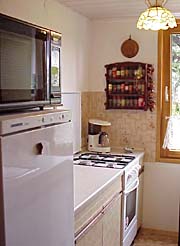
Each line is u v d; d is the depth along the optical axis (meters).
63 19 3.07
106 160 3.18
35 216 1.29
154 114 3.67
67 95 3.22
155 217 3.76
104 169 2.84
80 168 2.88
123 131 3.79
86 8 3.17
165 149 3.72
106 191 2.48
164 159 3.67
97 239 2.36
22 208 1.20
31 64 1.49
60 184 1.50
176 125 3.68
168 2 2.95
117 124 3.80
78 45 3.44
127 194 3.04
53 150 1.42
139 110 3.71
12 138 1.14
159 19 2.20
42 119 1.34
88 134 3.67
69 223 1.61
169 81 3.65
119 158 3.26
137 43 3.65
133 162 3.18
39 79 1.55
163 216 3.73
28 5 2.47
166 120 3.70
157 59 3.61
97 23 3.76
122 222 2.95
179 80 3.63
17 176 1.17
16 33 1.37
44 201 1.36
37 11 2.61
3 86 1.30
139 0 2.87
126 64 3.64
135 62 3.62
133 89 3.64
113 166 2.94
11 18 1.34
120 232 2.94
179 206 3.55
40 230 1.33
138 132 3.74
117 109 3.76
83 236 2.09
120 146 3.81
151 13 2.19
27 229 1.24
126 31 3.67
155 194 3.74
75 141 3.43
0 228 1.11
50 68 1.65
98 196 2.29
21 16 2.39
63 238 1.55
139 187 3.57
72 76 3.33
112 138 3.81
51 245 1.43
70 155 1.59
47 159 1.37
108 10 3.25
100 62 3.79
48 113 1.42
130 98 3.68
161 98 3.68
